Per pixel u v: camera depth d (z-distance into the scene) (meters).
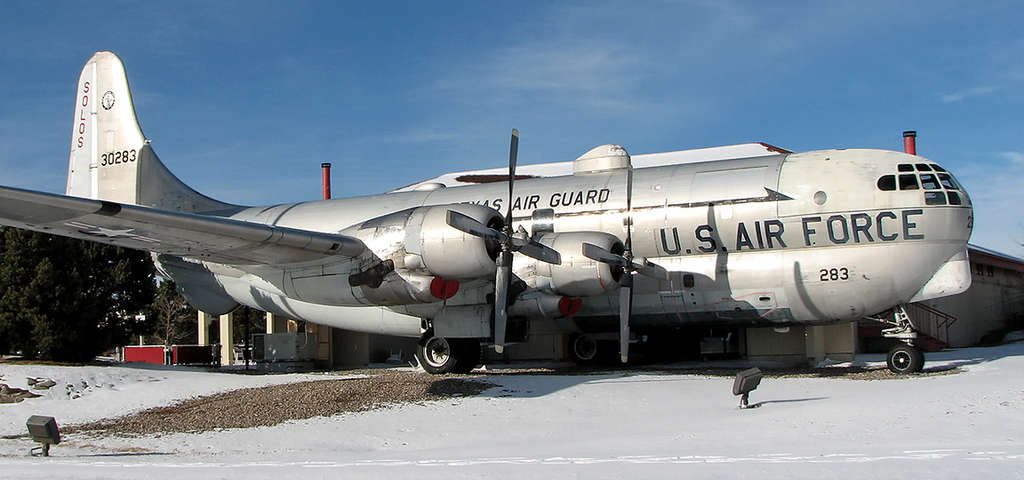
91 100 23.06
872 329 27.84
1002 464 7.04
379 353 27.98
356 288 15.52
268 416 13.04
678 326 18.95
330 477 7.45
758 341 21.22
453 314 17.70
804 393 13.66
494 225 15.48
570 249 16.52
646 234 17.98
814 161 17.25
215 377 19.34
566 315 17.23
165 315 42.84
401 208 20.53
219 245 14.95
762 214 17.02
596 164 19.53
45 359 22.09
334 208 21.45
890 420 10.08
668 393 14.22
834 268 16.67
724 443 9.07
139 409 14.84
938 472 6.77
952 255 16.31
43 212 12.62
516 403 13.61
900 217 16.19
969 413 10.26
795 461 7.50
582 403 13.51
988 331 33.31
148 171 22.39
